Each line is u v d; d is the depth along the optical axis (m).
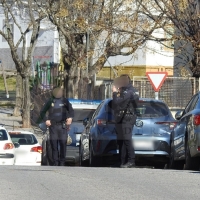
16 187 22.33
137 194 21.12
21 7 86.00
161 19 53.97
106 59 61.06
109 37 59.53
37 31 68.25
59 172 27.31
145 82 59.34
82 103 44.75
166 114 35.00
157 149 34.16
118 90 32.41
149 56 87.88
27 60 68.88
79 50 61.81
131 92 32.31
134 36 57.44
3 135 41.75
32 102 79.69
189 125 31.20
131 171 28.41
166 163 37.06
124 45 58.78
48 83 88.81
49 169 29.00
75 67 63.03
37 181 24.00
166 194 21.20
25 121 69.06
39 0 74.56
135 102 32.53
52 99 34.84
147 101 35.25
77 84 63.94
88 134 37.31
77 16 59.50
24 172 27.08
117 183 23.78
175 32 56.97
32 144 44.75
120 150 33.09
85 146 38.38
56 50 113.62
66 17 59.78
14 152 41.66
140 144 33.97
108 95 63.03
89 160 36.59
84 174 26.64
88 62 63.41
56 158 35.00
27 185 22.86
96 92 67.62
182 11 50.81
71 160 41.38
